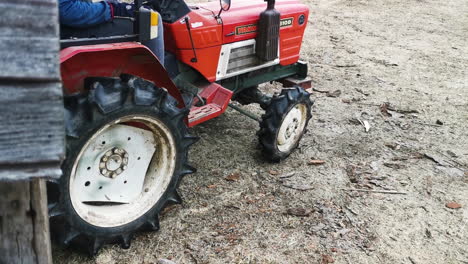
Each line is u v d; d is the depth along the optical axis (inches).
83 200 99.1
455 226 124.4
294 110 144.7
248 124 177.8
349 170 149.0
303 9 163.8
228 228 116.5
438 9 407.8
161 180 108.8
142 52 99.7
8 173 35.4
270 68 161.3
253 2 155.0
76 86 96.6
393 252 112.4
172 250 107.4
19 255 44.6
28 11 33.1
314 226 119.7
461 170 154.0
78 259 101.7
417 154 162.9
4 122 34.2
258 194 132.2
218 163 147.1
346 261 108.0
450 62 273.1
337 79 236.2
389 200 134.0
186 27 126.3
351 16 371.2
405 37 322.7
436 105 209.2
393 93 221.1
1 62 33.2
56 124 35.5
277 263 105.8
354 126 182.7
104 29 106.3
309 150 160.4
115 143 99.2
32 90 34.3
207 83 138.3
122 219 102.3
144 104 95.3
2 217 42.8
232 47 139.6
